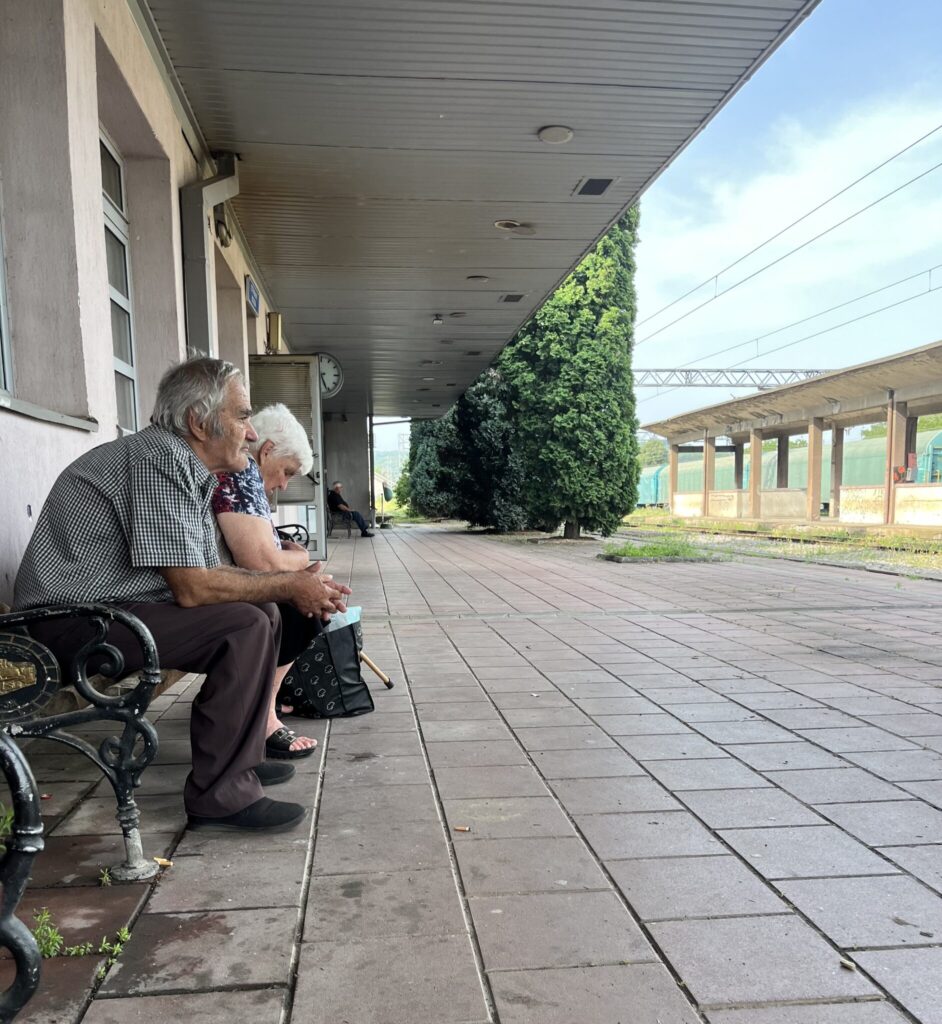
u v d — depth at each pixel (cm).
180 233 622
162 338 593
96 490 245
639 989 180
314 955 193
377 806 287
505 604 827
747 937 202
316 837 261
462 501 2505
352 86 602
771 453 4638
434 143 702
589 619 723
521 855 247
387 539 2136
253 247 985
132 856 233
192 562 249
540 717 402
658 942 199
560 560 1418
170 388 263
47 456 335
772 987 181
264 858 245
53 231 369
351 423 2805
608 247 1908
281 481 359
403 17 516
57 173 367
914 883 231
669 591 941
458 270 1088
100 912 212
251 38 534
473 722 393
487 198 834
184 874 235
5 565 295
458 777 316
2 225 365
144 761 231
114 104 498
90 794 299
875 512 2695
